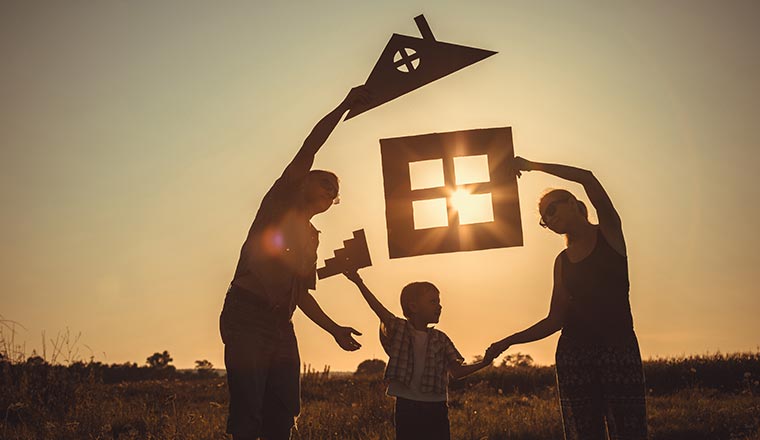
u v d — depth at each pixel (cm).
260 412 482
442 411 602
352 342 563
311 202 516
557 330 536
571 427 501
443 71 506
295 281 502
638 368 488
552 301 535
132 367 2075
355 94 502
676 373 1527
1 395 1031
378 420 964
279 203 501
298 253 501
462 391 1541
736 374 1516
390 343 605
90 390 1117
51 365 1162
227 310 489
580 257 506
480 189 564
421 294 618
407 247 566
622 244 500
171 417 936
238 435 473
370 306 607
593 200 504
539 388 1570
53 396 1069
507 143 564
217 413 1085
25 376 1078
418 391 596
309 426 899
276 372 503
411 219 568
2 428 868
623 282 497
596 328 495
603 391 495
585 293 499
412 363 599
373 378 1583
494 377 1634
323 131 493
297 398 512
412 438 595
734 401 1134
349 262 600
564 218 508
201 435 854
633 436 484
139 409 1028
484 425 916
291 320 512
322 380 1527
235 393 479
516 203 563
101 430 872
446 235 564
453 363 608
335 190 519
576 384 498
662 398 1211
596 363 494
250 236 500
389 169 571
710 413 962
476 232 563
